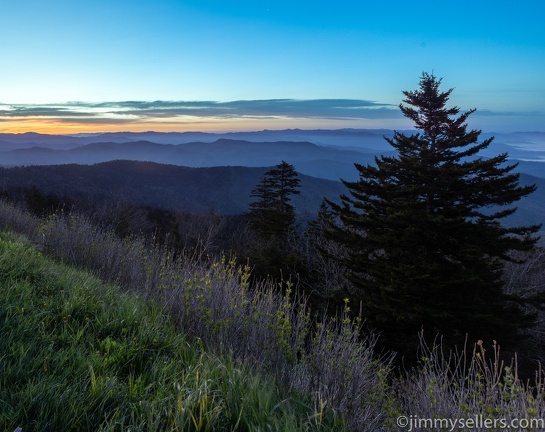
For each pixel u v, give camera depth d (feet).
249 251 52.21
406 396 11.96
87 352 9.68
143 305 14.47
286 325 12.07
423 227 54.13
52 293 13.43
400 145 64.18
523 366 49.80
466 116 63.16
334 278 62.49
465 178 58.54
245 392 8.55
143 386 8.48
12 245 17.93
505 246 53.52
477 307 48.78
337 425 8.81
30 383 7.50
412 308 45.37
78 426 6.88
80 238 24.47
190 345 11.64
